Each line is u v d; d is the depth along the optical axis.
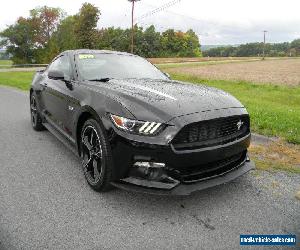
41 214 2.82
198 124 2.83
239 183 3.55
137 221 2.76
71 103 3.74
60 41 76.38
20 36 74.81
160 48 110.00
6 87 14.30
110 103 3.04
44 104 4.98
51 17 76.94
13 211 2.86
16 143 4.91
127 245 2.43
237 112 3.15
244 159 3.45
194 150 2.80
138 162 2.81
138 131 2.77
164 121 2.75
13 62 76.94
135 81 3.87
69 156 4.34
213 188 3.41
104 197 3.15
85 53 4.47
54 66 4.93
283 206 3.06
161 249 2.40
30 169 3.86
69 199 3.10
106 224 2.70
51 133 5.08
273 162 4.25
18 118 6.79
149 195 3.21
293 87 18.62
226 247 2.44
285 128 6.05
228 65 52.53
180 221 2.77
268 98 12.76
